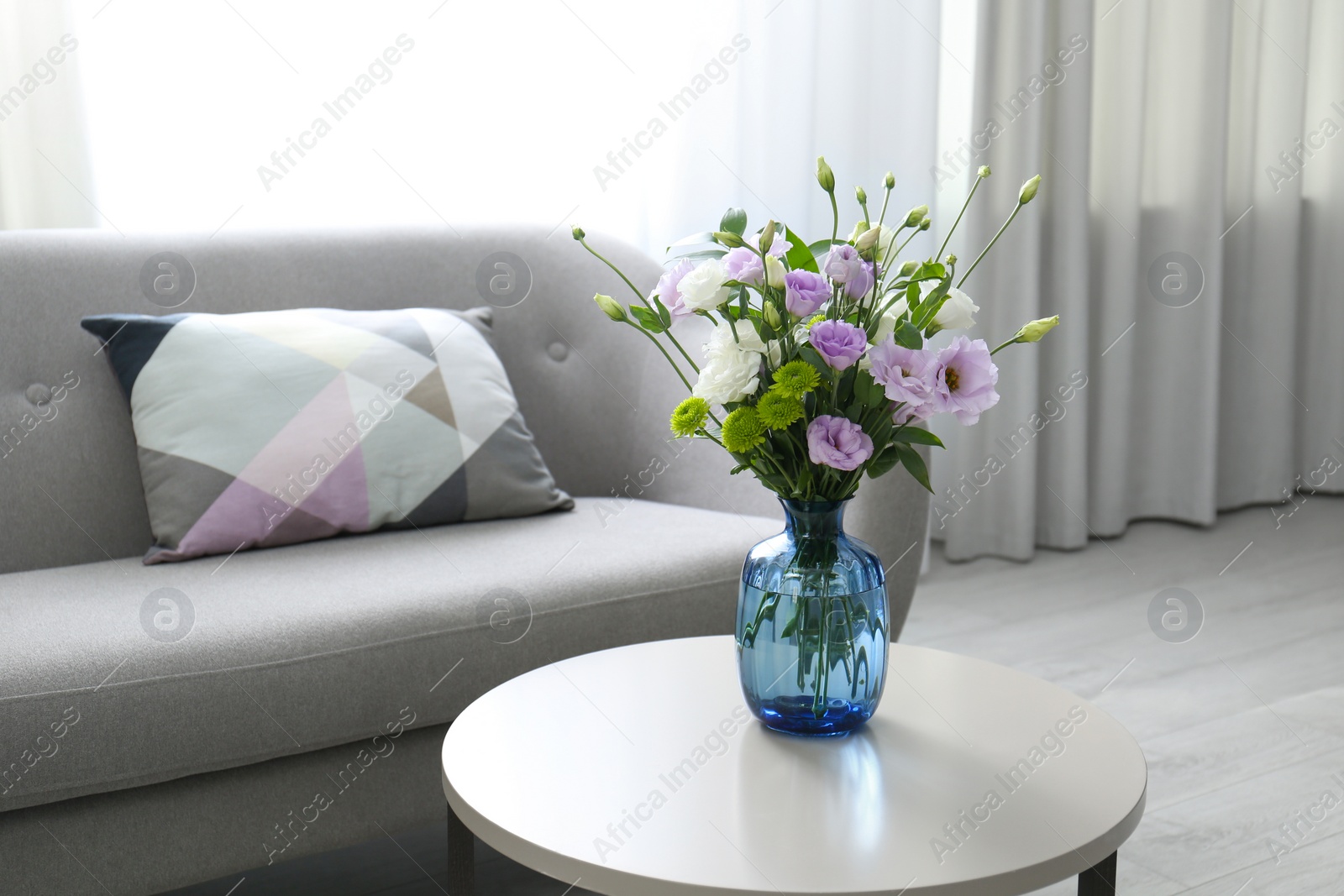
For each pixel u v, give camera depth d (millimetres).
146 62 2023
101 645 1212
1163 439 3432
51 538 1622
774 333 972
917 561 1689
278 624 1290
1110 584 2836
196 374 1604
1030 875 820
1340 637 2434
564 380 2031
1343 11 3643
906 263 1004
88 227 1981
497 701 1125
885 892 790
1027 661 2291
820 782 955
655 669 1213
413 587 1406
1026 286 2984
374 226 1954
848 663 1019
